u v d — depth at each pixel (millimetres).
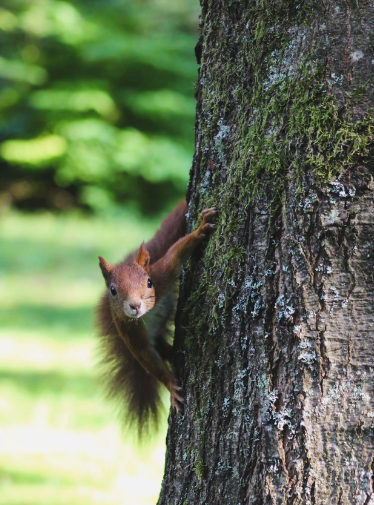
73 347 17094
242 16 6074
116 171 38406
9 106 38875
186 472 6312
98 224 36562
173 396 6531
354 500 5410
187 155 38875
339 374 5469
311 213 5531
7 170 40031
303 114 5566
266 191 5781
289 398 5609
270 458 5660
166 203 39594
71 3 40156
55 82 38312
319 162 5488
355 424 5426
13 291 22828
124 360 8422
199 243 6488
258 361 5789
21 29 39500
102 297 8656
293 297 5605
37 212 39531
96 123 37250
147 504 9578
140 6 41250
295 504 5547
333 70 5453
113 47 37312
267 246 5766
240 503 5844
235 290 5996
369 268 5410
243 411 5887
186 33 42031
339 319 5469
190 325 6445
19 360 15945
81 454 11367
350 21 5414
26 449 11500
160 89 38781
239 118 6129
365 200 5395
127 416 8484
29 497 9734
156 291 7375
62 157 37531
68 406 13297
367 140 5371
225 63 6219
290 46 5668
